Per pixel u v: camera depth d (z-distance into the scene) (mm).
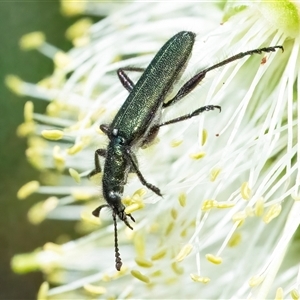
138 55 90
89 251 90
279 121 79
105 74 90
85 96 87
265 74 81
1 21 100
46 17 101
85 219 82
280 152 81
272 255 76
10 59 100
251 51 77
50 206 90
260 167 78
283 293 76
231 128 82
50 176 96
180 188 81
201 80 77
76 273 91
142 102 78
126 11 89
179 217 83
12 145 100
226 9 81
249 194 76
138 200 78
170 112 81
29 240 99
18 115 100
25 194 89
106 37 89
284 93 79
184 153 83
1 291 98
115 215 78
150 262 82
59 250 89
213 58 80
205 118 82
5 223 99
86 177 92
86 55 90
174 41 78
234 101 82
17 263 90
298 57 79
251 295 76
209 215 83
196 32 84
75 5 95
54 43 101
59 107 89
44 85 91
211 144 81
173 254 82
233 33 80
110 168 78
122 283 88
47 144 93
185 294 84
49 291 87
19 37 100
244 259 81
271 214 76
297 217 76
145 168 82
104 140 83
